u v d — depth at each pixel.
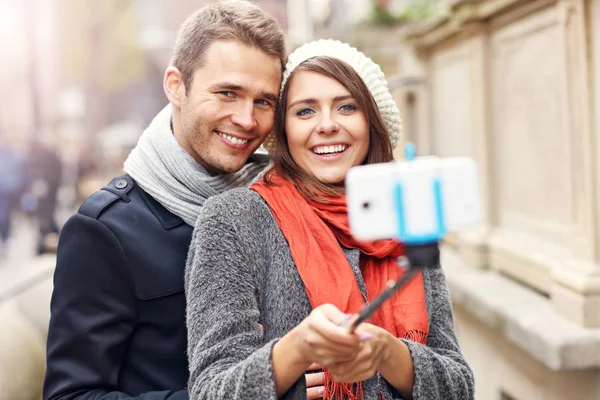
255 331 1.18
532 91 2.86
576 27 2.39
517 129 3.04
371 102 1.38
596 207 2.29
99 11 16.27
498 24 3.17
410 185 0.77
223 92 1.37
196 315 1.19
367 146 1.41
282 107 1.43
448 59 3.90
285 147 1.43
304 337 1.00
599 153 2.27
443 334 1.37
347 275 1.26
